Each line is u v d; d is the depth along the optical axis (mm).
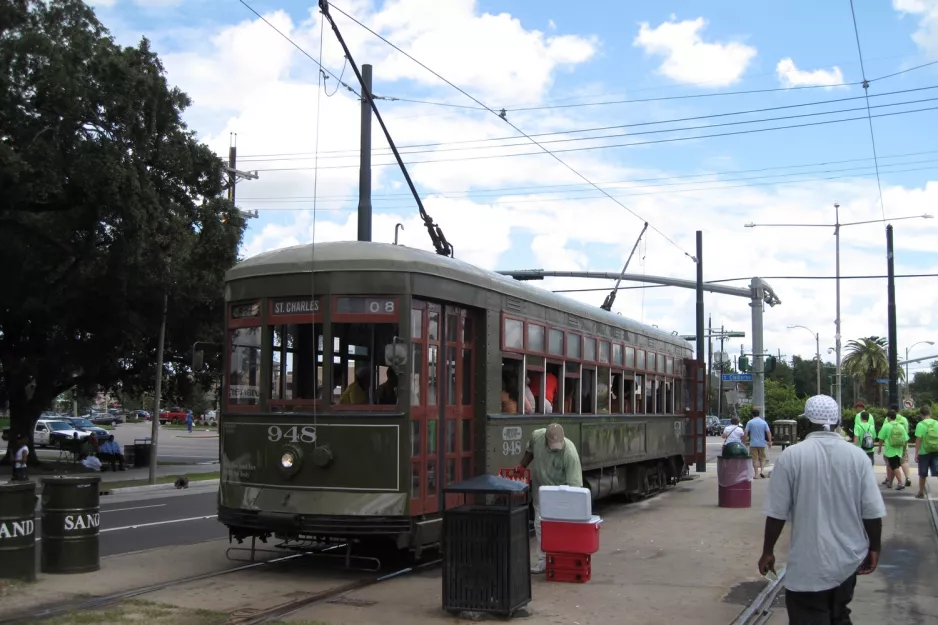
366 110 16391
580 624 7613
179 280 26172
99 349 28172
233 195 33906
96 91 22188
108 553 11281
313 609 7922
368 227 16312
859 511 5035
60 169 22141
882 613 8305
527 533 8141
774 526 5203
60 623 7098
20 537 8867
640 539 12898
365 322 9641
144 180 23391
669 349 20953
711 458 38312
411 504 9438
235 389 10164
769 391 56406
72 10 23250
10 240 24203
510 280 12305
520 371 12367
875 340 77812
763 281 27641
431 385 10023
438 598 8469
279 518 9422
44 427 44062
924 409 18297
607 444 15930
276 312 9969
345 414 9484
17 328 28594
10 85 21375
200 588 8812
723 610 8234
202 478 26859
